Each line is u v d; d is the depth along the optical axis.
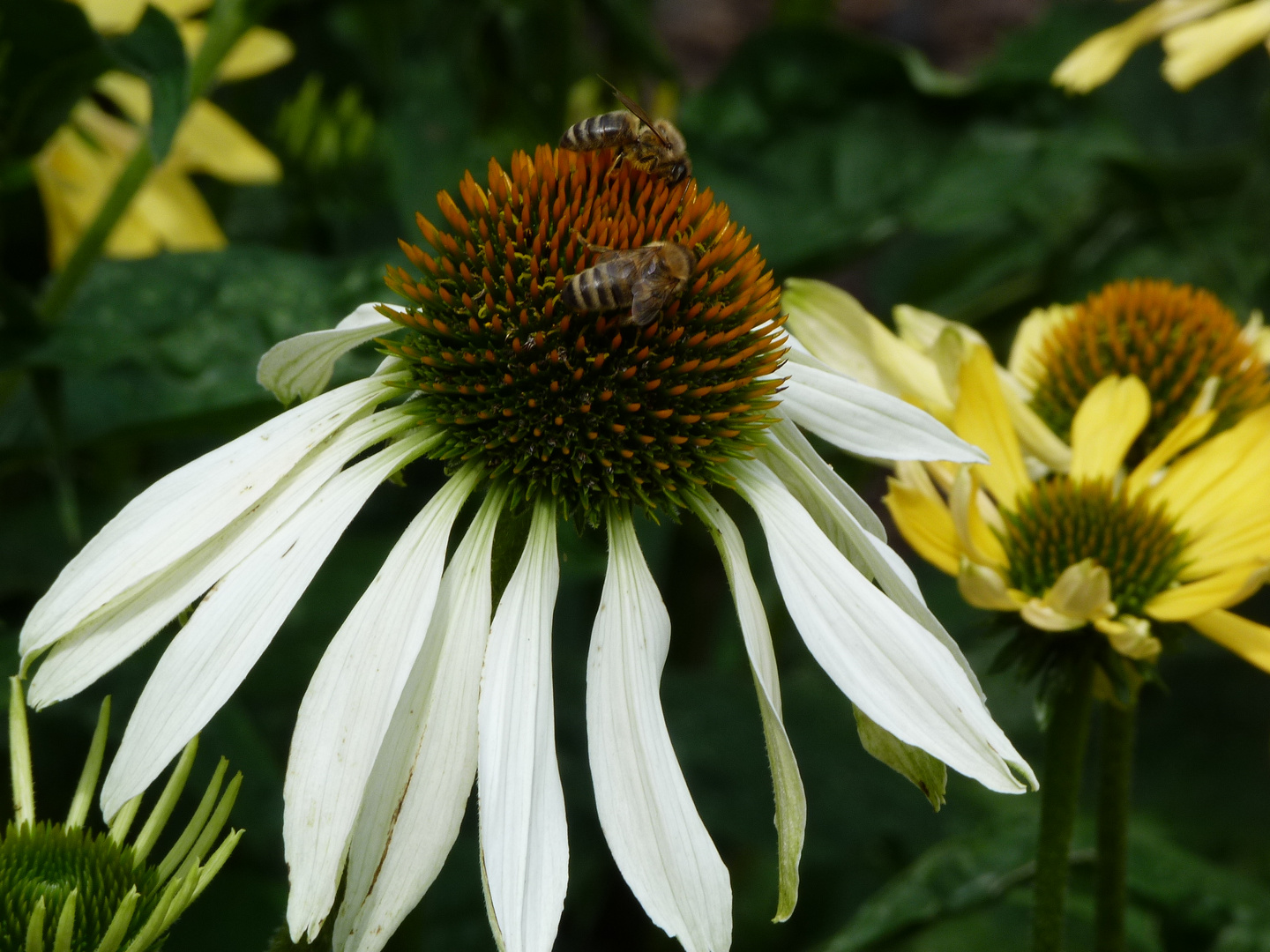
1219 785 0.46
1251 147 0.48
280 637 0.39
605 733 0.26
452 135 0.46
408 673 0.26
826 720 0.43
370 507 0.45
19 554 0.40
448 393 0.28
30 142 0.34
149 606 0.26
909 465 0.31
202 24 0.40
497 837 0.25
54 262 0.40
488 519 0.27
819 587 0.27
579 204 0.28
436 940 0.39
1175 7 0.41
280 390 0.28
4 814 0.36
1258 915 0.34
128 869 0.26
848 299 0.31
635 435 0.28
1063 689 0.29
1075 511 0.31
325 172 0.44
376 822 0.25
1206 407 0.33
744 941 0.48
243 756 0.37
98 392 0.34
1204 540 0.31
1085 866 0.34
